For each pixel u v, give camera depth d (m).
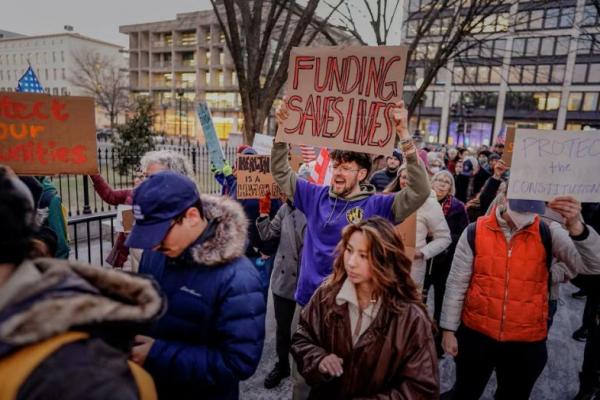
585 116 40.75
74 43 81.12
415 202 2.25
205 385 1.48
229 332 1.50
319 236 2.48
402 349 1.64
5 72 91.69
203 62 59.00
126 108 51.56
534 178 2.11
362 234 1.67
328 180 4.09
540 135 2.08
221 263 1.54
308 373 1.76
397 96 2.25
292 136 2.56
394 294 1.68
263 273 3.64
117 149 12.27
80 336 0.81
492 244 2.40
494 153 8.88
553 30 33.12
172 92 61.97
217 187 11.91
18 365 0.72
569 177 2.08
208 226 1.55
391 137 2.28
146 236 1.37
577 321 4.74
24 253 0.84
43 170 2.15
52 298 0.78
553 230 2.35
